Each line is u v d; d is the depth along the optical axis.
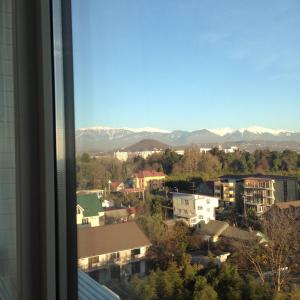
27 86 1.40
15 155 1.45
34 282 1.40
